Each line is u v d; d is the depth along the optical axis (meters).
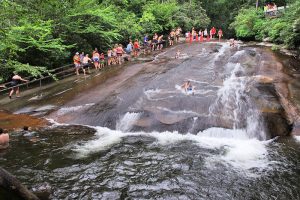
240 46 22.17
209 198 7.67
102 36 21.50
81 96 14.52
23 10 12.84
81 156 9.74
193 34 28.81
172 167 9.08
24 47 16.06
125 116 12.42
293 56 18.05
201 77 15.41
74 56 18.42
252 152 10.05
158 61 19.02
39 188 8.01
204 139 11.10
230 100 12.76
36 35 15.73
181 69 16.77
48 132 11.59
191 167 9.08
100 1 26.75
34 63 17.22
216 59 18.16
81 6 19.88
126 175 8.67
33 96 15.20
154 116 12.23
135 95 13.84
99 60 19.94
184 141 10.91
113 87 15.12
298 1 22.00
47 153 9.92
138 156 9.76
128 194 7.82
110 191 7.95
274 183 8.28
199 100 12.88
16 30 14.08
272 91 13.03
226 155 9.84
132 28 25.66
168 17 30.81
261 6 35.94
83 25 20.84
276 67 15.76
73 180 8.41
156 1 31.88
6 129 11.66
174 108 12.57
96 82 16.33
